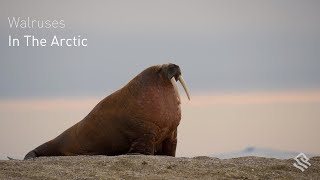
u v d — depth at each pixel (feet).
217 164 149.89
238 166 148.46
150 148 188.14
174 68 186.91
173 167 146.82
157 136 189.57
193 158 156.87
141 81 189.88
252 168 147.23
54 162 150.71
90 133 195.42
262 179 141.18
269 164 150.61
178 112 191.83
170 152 197.16
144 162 148.77
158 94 188.24
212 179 139.33
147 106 187.52
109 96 195.31
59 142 201.46
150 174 141.28
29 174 138.62
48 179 135.44
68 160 152.97
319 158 159.94
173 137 195.83
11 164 148.05
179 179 137.80
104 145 194.70
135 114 188.14
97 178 136.46
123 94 191.42
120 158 153.89
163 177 138.72
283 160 156.04
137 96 188.65
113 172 141.79
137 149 188.14
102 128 193.26
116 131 191.72
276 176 143.13
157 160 152.25
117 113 190.80
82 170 142.92
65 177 137.18
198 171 144.15
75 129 199.72
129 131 190.08
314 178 143.02
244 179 140.46
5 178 135.64
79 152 197.77
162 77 188.75
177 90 194.29
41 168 143.84
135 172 142.61
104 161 150.30
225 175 142.00
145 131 188.14
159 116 187.42
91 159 153.69
